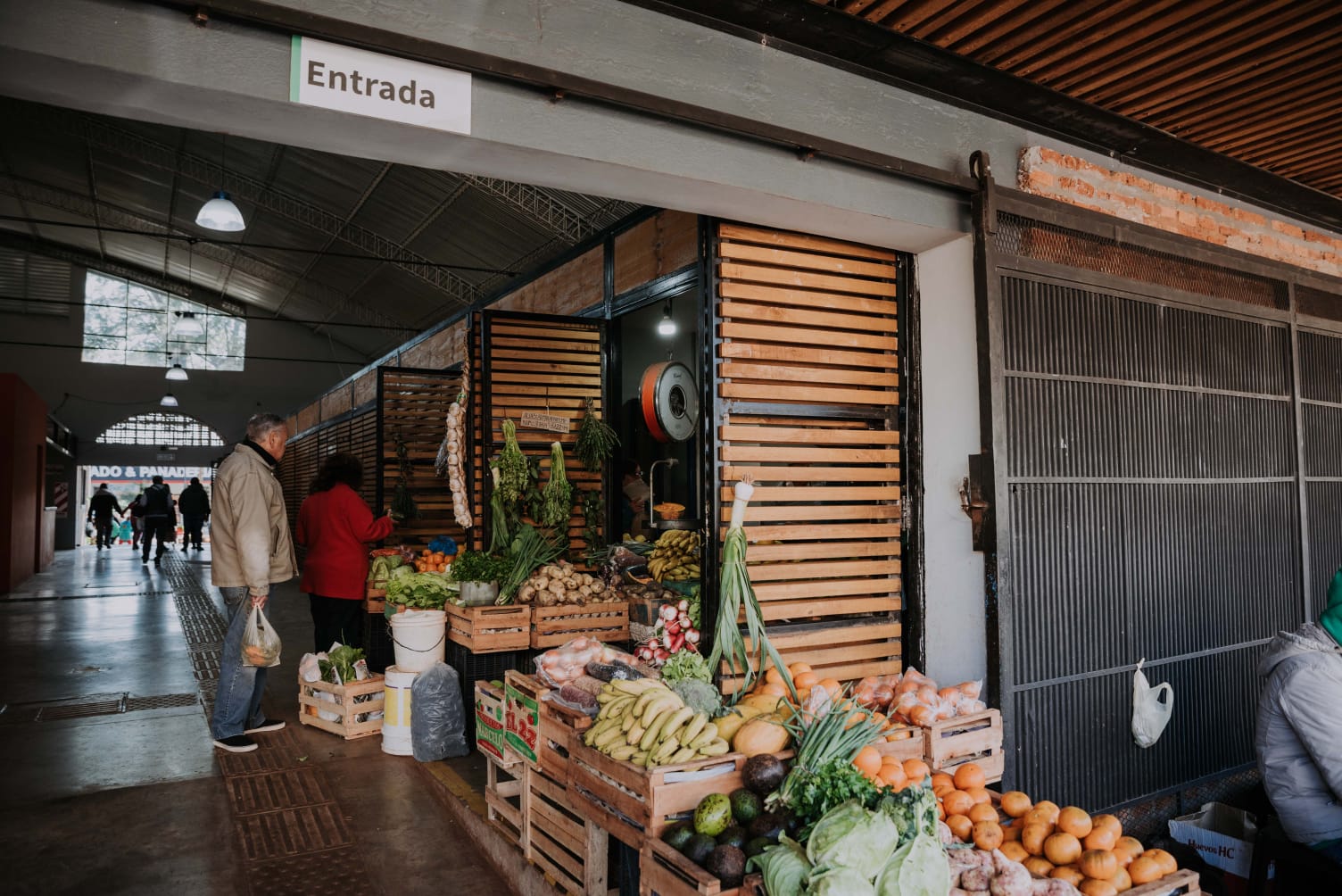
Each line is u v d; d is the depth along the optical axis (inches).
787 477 142.3
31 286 954.7
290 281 770.2
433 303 626.2
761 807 92.5
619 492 250.4
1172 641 159.2
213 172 542.0
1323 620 107.3
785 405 143.3
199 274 898.7
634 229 230.8
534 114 103.3
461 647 189.6
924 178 134.0
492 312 232.8
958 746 115.2
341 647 198.2
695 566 193.2
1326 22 122.0
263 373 1016.2
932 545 148.3
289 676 261.6
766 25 121.9
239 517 175.5
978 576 139.3
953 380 145.0
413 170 417.7
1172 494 161.9
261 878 123.1
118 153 560.1
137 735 193.3
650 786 92.8
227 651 183.0
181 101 88.6
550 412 243.3
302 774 166.9
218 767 171.2
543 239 414.3
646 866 92.1
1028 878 82.0
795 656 141.6
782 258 142.1
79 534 1047.0
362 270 641.0
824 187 126.8
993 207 139.1
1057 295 148.0
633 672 124.6
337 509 217.9
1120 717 150.2
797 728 102.0
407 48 93.0
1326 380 197.8
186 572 616.7
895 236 143.9
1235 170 174.2
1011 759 134.4
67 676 258.7
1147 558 156.6
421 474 364.8
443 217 456.4
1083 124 154.2
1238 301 178.2
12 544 491.8
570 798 111.5
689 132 114.7
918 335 152.1
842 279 148.0
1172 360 165.0
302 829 140.7
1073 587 145.1
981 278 139.0
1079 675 144.5
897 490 151.3
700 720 101.0
